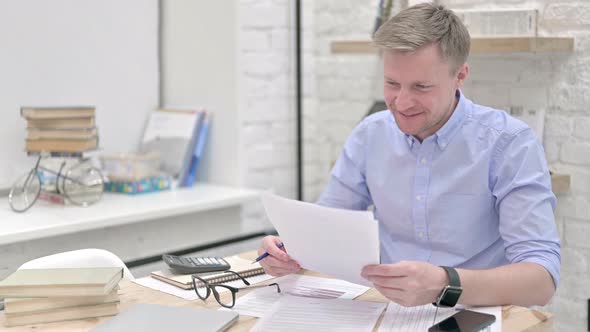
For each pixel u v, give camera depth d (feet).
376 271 4.38
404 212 5.76
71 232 7.98
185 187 9.89
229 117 9.86
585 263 7.45
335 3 9.73
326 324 4.36
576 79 7.37
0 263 7.61
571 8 7.30
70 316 4.47
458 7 7.95
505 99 7.89
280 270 5.19
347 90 9.74
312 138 10.36
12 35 8.84
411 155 5.68
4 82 8.81
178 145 9.93
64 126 8.41
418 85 4.91
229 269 5.48
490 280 4.54
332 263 4.60
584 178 7.39
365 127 6.07
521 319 4.36
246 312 4.60
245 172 9.91
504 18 7.63
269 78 10.05
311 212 4.36
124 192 9.32
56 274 4.54
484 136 5.42
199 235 9.46
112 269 4.64
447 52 4.90
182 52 10.34
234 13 9.61
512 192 5.16
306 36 10.16
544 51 7.43
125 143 10.19
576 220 7.48
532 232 4.97
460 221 5.52
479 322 4.23
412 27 4.84
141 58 10.26
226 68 9.79
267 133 10.11
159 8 10.46
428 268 4.45
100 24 9.71
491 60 7.96
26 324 4.38
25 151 8.64
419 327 4.29
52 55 9.24
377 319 4.44
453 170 5.52
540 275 4.68
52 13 9.20
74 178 8.45
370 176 5.96
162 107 10.53
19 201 8.16
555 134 7.57
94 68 9.71
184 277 5.27
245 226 10.03
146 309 4.50
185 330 4.14
